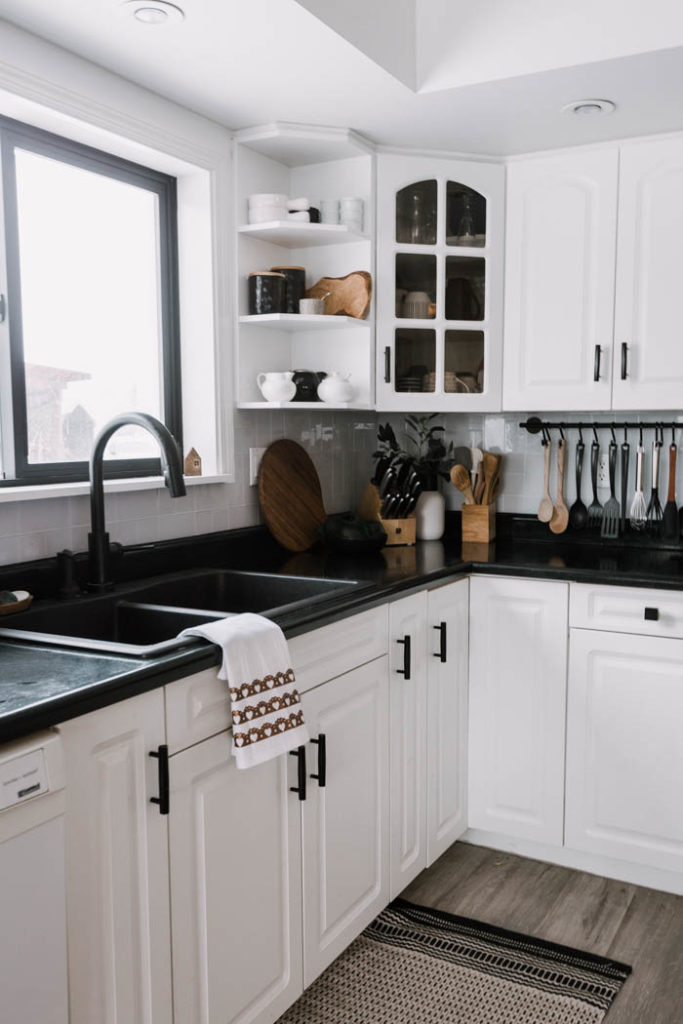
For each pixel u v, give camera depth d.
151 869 1.44
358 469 3.34
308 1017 1.97
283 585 2.29
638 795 2.48
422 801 2.44
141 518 2.31
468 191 2.83
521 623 2.59
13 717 1.14
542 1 2.12
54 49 1.93
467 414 3.28
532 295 2.82
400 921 2.35
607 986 2.07
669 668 2.40
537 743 2.60
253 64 2.06
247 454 2.70
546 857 2.67
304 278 2.71
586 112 2.43
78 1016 1.30
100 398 2.31
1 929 1.13
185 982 1.54
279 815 1.79
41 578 1.97
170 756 1.46
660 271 2.65
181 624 1.87
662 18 2.01
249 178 2.60
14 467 2.01
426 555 2.79
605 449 3.05
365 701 2.11
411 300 2.81
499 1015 1.98
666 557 2.74
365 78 2.17
